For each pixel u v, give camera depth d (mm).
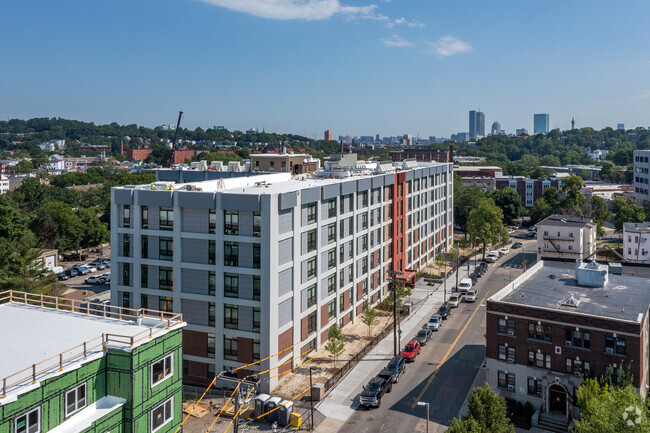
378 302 84000
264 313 53688
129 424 29266
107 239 137750
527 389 50062
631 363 44781
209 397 53156
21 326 33219
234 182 71750
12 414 24219
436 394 53406
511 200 167250
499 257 123188
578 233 109375
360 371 59094
